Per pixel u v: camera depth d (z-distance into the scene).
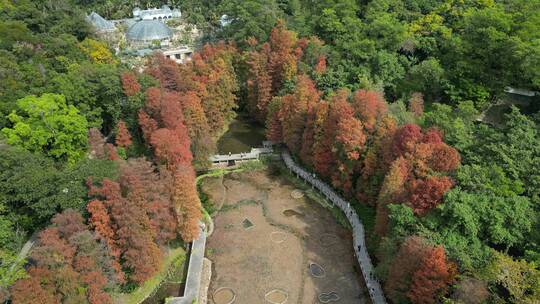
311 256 82.38
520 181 67.06
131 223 68.00
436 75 98.38
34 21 132.12
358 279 76.69
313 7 139.50
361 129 87.19
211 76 118.56
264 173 108.94
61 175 74.25
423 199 66.25
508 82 93.94
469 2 118.25
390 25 112.50
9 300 56.50
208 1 197.12
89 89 100.94
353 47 112.62
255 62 120.69
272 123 111.00
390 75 108.12
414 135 77.56
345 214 91.31
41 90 97.50
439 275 55.88
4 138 83.00
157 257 72.38
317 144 96.38
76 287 59.34
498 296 51.19
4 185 73.12
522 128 74.81
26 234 77.62
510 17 96.25
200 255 81.88
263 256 82.81
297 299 73.44
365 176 87.56
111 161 78.81
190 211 78.31
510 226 61.00
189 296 73.00
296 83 108.69
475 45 97.19
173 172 87.69
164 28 177.50
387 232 71.69
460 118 82.88
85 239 62.59
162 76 111.12
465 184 67.00
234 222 92.12
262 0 136.00
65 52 117.81
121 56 155.25
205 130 107.00
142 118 98.25
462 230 61.59
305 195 100.00
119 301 71.75
